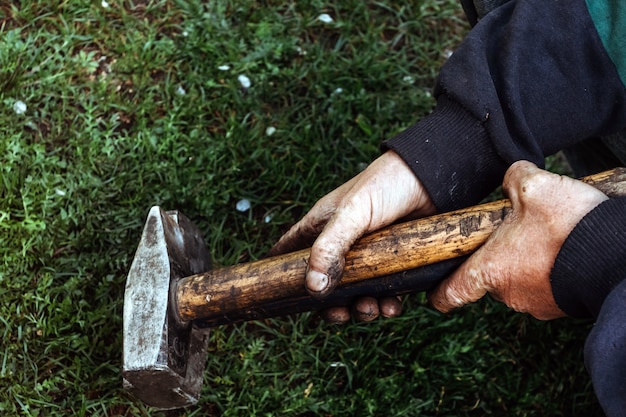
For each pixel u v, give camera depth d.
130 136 1.10
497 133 0.83
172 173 1.08
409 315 1.08
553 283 0.76
